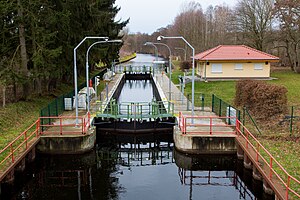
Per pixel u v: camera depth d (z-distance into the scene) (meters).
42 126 18.98
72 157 18.83
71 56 27.05
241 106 24.06
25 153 15.81
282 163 14.21
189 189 15.02
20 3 22.02
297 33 42.12
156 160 19.64
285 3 41.09
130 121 23.28
